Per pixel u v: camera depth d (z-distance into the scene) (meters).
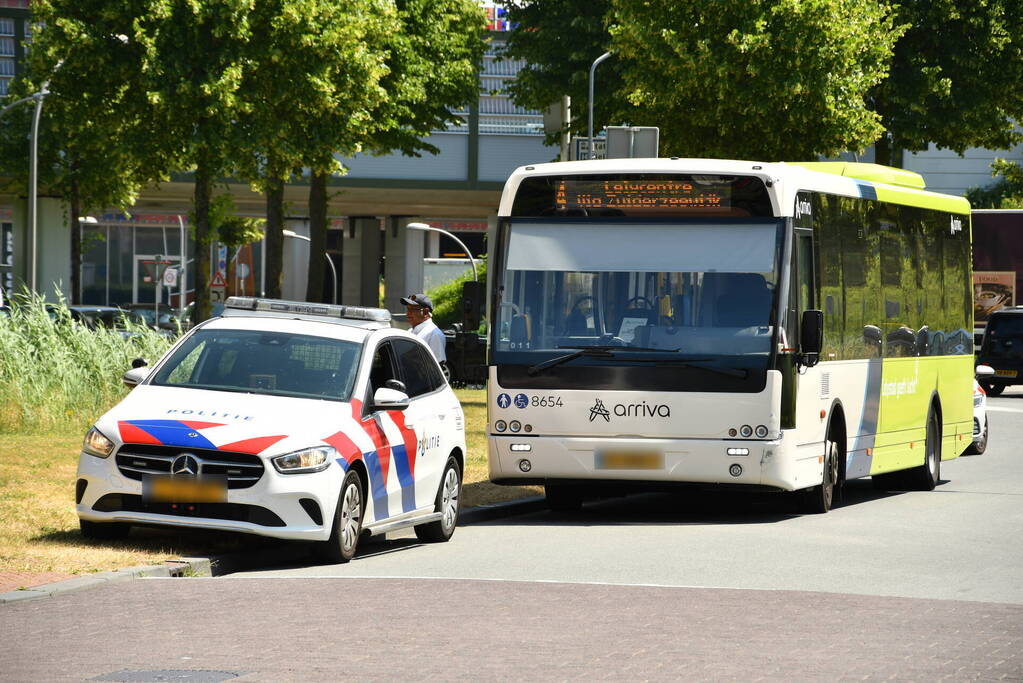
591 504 36.56
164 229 165.88
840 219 33.78
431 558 25.36
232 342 26.22
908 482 40.19
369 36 64.94
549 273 31.34
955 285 42.53
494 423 31.27
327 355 25.98
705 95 65.56
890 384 36.94
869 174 37.19
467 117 114.81
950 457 42.28
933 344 40.41
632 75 67.62
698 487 30.53
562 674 15.26
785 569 24.16
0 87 117.25
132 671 15.20
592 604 19.94
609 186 31.27
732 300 30.53
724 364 30.30
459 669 15.45
